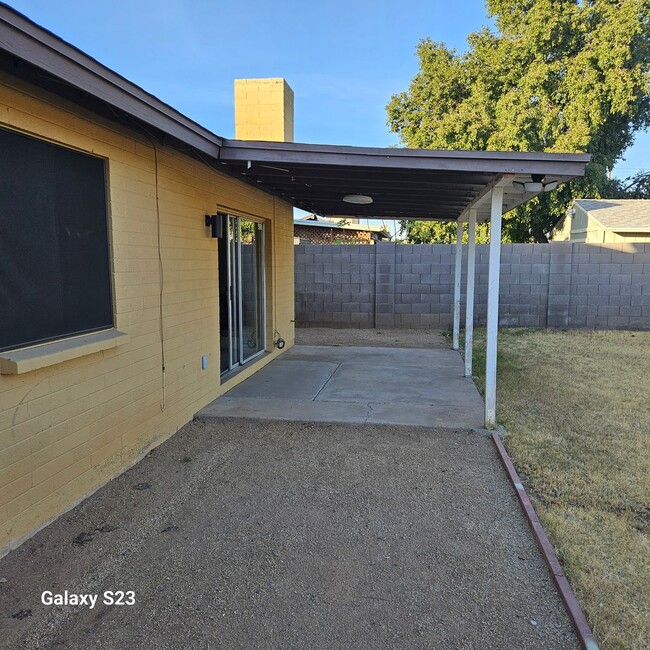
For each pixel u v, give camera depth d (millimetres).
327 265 12336
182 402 5090
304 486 3777
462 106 18250
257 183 6938
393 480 3883
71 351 3254
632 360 8336
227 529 3174
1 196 2787
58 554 2879
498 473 4020
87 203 3561
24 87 2865
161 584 2633
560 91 17312
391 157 4539
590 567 2764
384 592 2584
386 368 7793
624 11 15867
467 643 2242
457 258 9242
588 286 11656
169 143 4523
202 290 5543
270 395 6195
